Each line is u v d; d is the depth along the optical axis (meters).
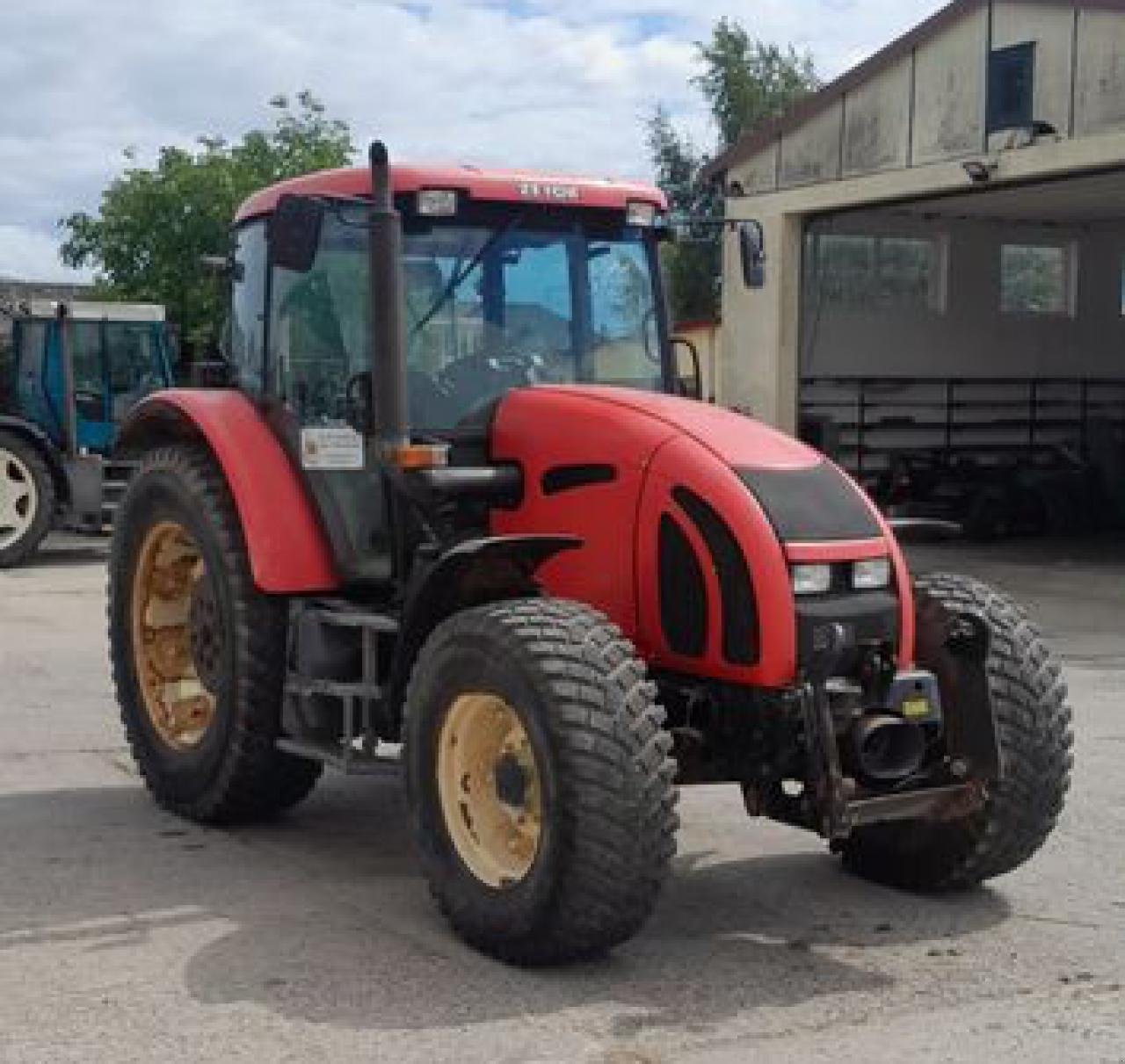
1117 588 15.62
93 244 28.42
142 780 7.16
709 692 5.02
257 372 6.50
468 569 5.04
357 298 5.90
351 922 5.21
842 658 4.88
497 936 4.76
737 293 19.86
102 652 10.92
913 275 21.39
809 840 6.31
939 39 16.94
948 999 4.60
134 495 6.80
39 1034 4.25
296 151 29.05
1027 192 18.69
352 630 5.75
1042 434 22.56
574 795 4.48
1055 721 5.32
